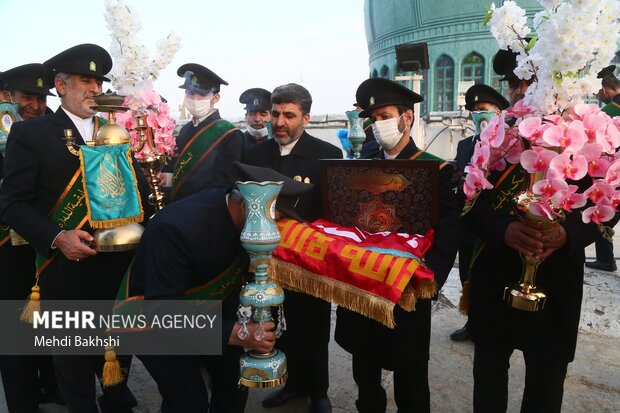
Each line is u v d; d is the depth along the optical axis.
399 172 2.00
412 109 2.30
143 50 2.49
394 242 1.94
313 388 2.75
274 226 1.58
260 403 2.93
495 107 3.80
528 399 2.04
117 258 2.32
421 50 8.97
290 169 2.75
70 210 2.23
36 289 2.28
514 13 1.73
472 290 2.18
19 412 2.66
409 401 2.16
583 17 1.52
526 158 1.63
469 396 2.94
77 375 2.31
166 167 3.84
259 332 1.63
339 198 2.14
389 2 27.14
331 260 1.90
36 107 3.04
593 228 1.81
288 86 2.68
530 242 1.73
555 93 1.61
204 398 1.90
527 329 1.96
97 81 2.34
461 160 3.07
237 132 3.31
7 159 2.21
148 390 3.07
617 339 3.67
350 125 3.59
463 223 2.15
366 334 2.14
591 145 1.54
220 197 1.81
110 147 2.12
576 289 1.92
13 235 2.48
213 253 1.73
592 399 2.86
